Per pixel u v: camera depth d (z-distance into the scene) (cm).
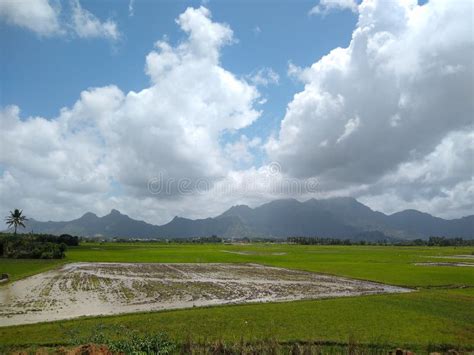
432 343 2186
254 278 5431
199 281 5066
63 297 3753
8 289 4291
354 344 1859
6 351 1930
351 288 4522
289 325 2547
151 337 1998
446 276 5628
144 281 5025
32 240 10156
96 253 10838
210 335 2288
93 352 1614
